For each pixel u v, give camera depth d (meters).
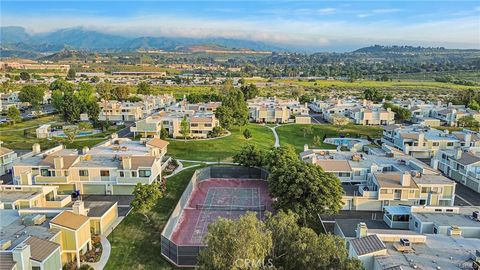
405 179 66.88
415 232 47.88
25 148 109.06
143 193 63.53
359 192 69.94
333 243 35.97
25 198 59.47
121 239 58.31
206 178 89.19
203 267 35.28
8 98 189.38
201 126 124.12
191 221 66.06
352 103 185.00
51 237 47.06
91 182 75.81
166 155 104.31
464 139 105.62
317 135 135.50
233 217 67.56
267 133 137.50
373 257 41.16
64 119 144.50
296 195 58.38
